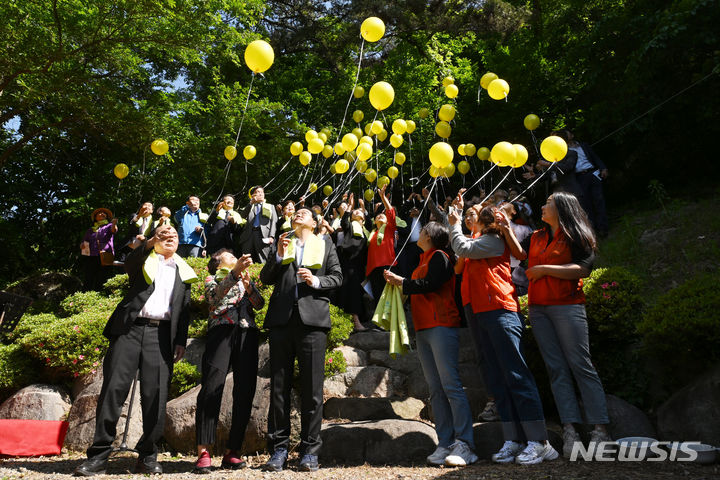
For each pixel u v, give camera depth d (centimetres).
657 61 862
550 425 427
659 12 848
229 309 424
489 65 1229
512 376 368
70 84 973
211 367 408
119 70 1055
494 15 1188
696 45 834
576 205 394
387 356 570
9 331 481
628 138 973
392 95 446
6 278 1206
